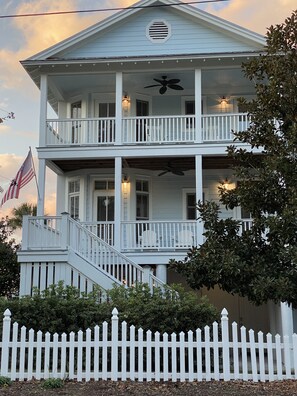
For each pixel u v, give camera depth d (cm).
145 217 1614
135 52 1513
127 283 1111
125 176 1595
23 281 1121
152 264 1334
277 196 755
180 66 1421
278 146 753
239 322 1534
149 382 706
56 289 943
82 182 1609
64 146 1393
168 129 1513
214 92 1630
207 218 808
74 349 764
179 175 1623
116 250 1220
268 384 696
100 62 1404
